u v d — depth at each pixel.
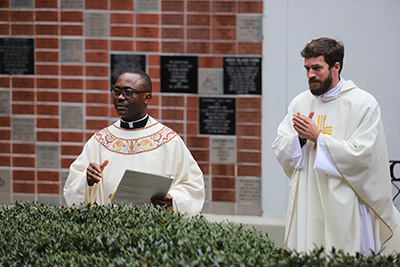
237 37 7.79
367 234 5.35
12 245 4.20
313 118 5.50
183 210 5.41
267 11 7.71
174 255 3.83
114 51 8.06
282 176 7.88
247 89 7.82
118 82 5.55
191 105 7.95
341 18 7.57
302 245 5.36
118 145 5.61
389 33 7.50
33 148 8.34
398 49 7.50
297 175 5.45
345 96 5.40
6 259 3.95
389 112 7.55
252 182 7.93
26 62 8.25
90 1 8.06
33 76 8.25
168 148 5.57
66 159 8.30
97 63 8.12
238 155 7.92
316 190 5.37
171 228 4.24
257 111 7.83
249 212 7.96
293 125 5.42
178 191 5.47
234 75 7.83
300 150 5.38
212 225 4.44
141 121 5.66
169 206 5.37
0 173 8.43
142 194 5.30
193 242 3.93
